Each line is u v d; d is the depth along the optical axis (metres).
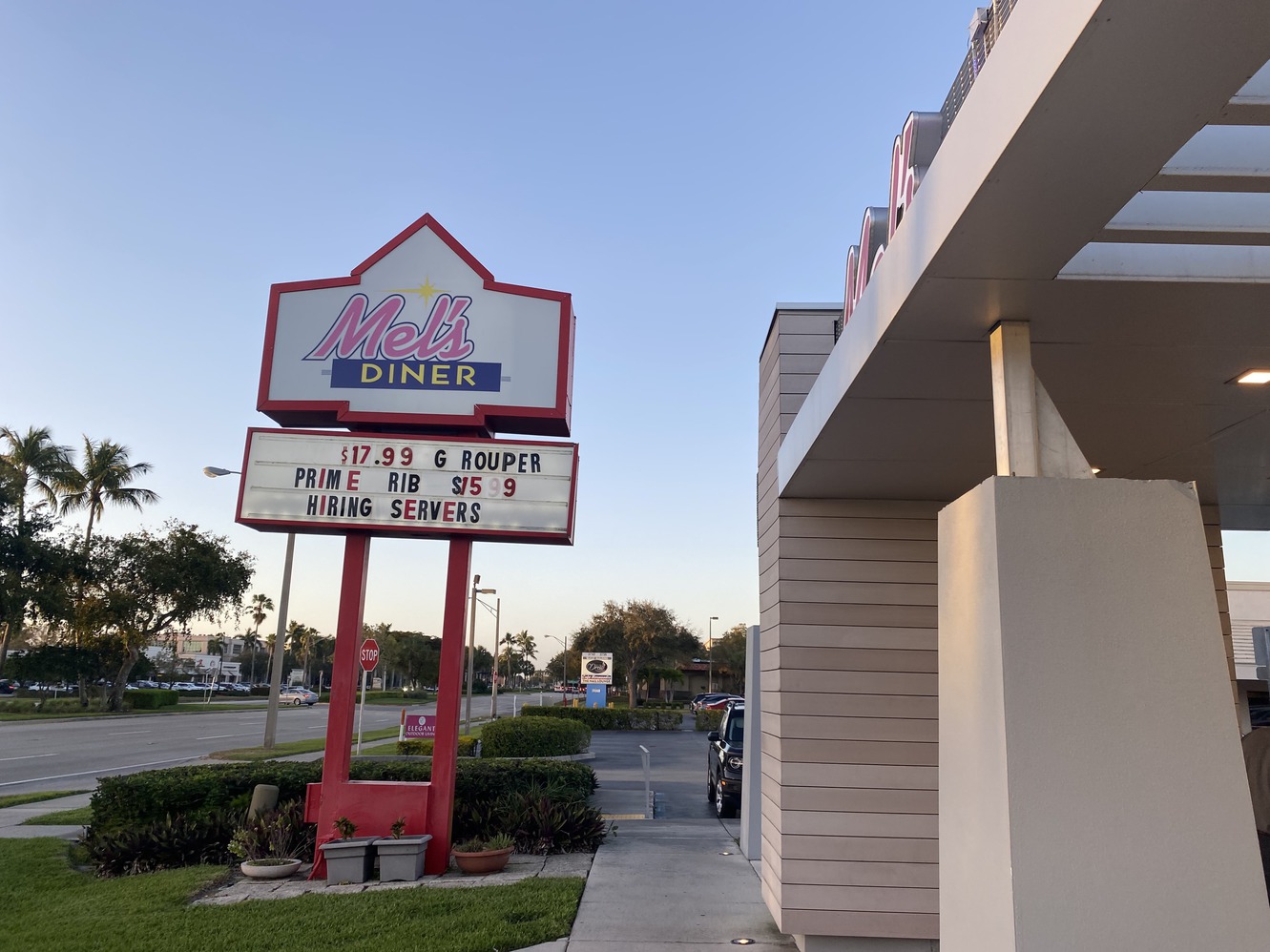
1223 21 2.14
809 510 7.41
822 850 6.77
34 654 45.78
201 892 8.04
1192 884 3.14
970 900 3.51
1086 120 2.55
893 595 7.25
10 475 41.72
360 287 9.73
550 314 9.68
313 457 9.30
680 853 10.02
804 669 7.12
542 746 22.06
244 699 75.75
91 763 21.09
